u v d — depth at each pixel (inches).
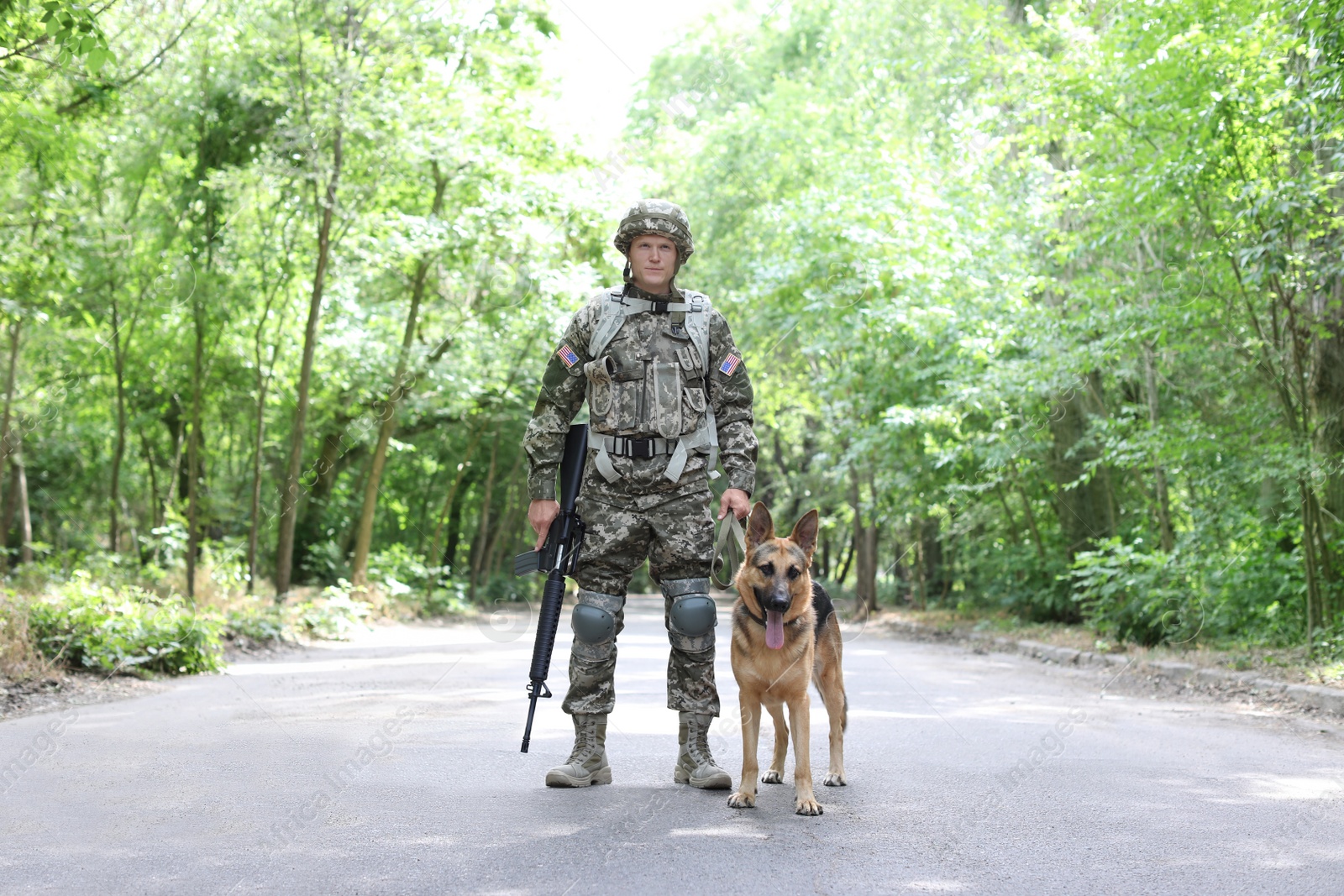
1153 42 367.2
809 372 871.1
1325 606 370.9
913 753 224.8
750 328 745.6
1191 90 358.3
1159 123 381.7
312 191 568.1
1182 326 388.5
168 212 567.2
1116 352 424.8
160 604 411.5
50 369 636.1
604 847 144.7
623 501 184.5
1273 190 335.3
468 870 134.0
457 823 157.3
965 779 196.5
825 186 759.1
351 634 555.8
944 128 729.6
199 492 755.4
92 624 340.5
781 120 836.6
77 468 967.6
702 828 156.3
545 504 187.5
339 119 543.5
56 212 490.9
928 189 615.5
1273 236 334.6
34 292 513.7
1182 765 212.8
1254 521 406.0
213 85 537.6
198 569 568.7
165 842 145.7
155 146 549.3
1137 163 381.1
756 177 861.8
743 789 171.3
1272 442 392.8
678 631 185.2
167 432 893.2
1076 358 449.4
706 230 883.4
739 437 191.2
